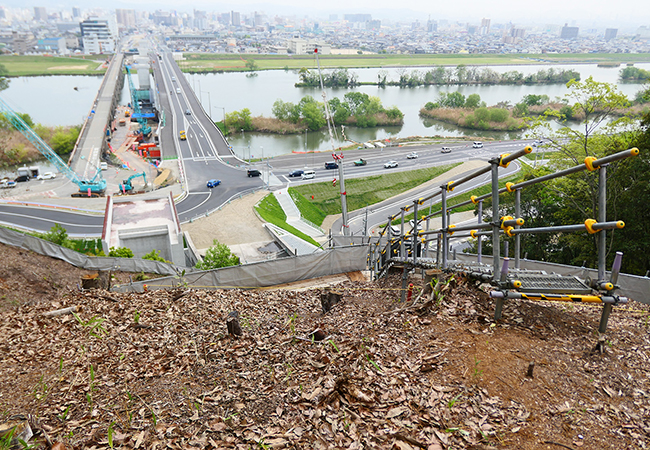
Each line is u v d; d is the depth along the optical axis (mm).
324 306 8578
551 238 26672
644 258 17656
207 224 43344
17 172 68500
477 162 70875
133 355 6172
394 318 6086
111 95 114625
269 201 52219
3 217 44500
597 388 4176
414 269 10438
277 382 4953
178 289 9492
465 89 158750
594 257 19359
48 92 149250
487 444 3557
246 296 9383
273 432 4008
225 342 6371
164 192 55250
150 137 91125
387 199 59469
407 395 4250
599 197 4719
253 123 98500
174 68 184250
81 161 72625
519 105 105125
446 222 7418
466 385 4270
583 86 21422
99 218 45719
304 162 71312
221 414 4449
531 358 4637
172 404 4723
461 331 5281
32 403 4891
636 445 3459
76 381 5402
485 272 6398
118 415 4582
